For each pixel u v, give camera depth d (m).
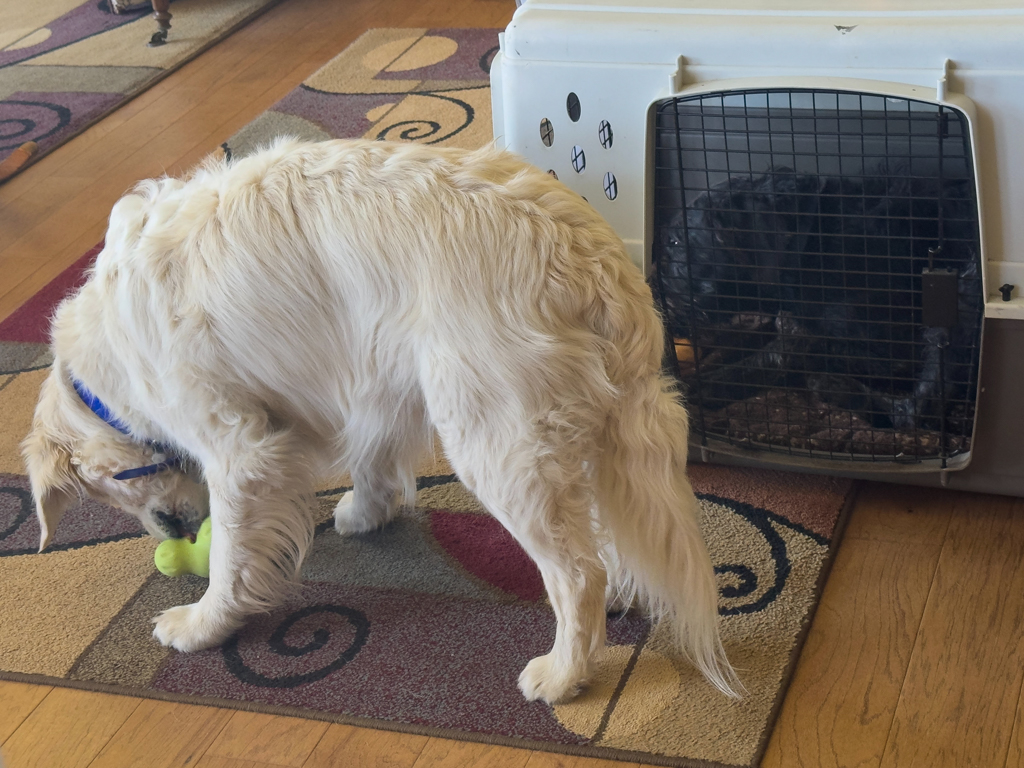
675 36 1.63
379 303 1.42
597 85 1.71
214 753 1.55
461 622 1.73
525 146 1.83
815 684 1.54
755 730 1.47
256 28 4.41
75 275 2.84
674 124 1.71
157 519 1.84
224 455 1.57
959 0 1.55
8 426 2.30
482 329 1.36
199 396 1.52
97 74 4.07
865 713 1.49
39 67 4.20
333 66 3.89
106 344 1.61
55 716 1.64
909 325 1.68
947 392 1.75
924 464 1.78
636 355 1.39
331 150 1.52
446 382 1.38
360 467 1.70
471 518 1.97
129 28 4.52
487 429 1.39
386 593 1.81
